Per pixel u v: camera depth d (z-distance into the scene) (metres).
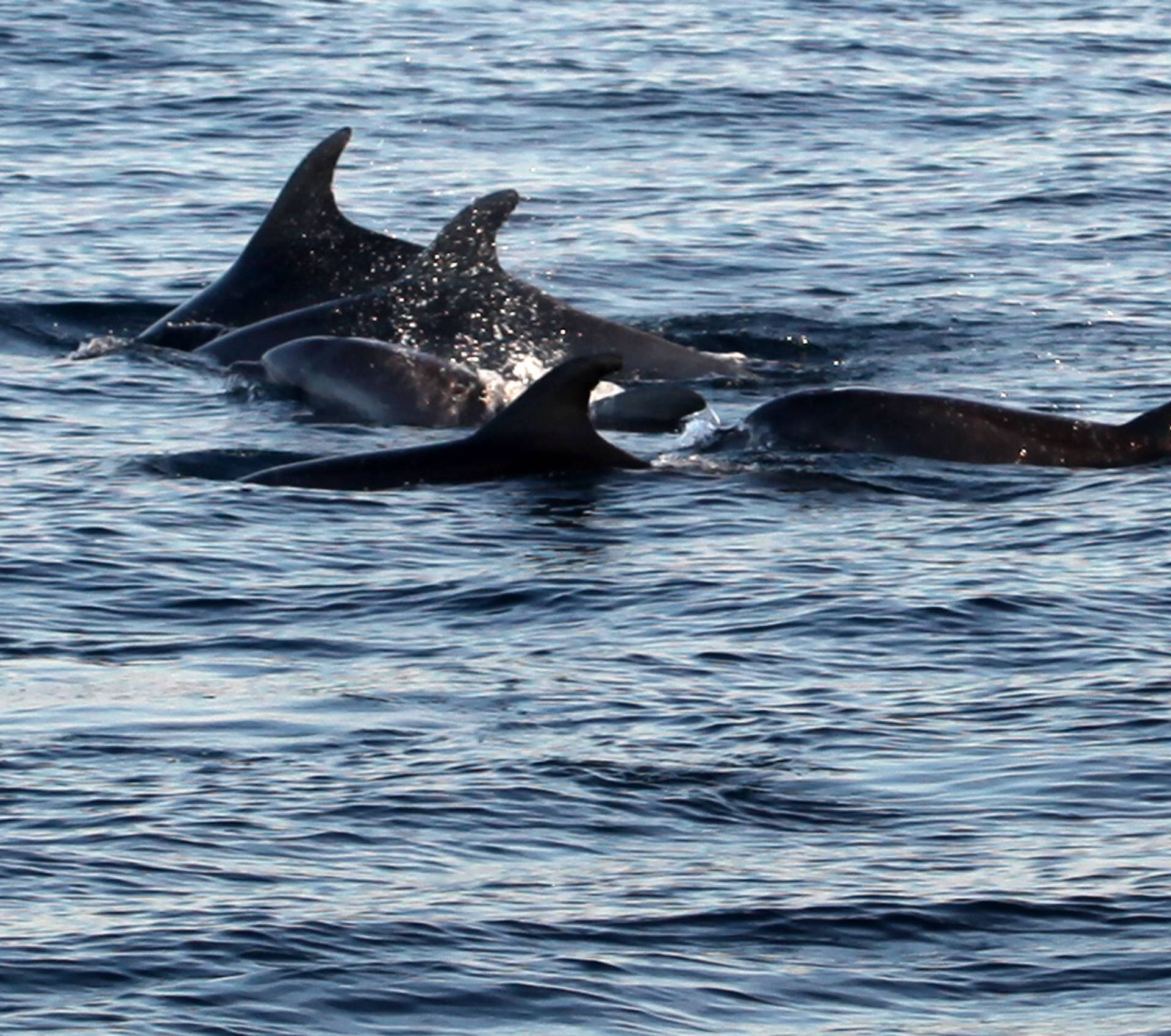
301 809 38.03
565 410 62.31
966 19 161.00
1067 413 72.12
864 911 34.09
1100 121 127.38
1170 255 97.69
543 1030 30.25
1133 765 40.09
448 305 79.56
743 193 109.50
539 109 127.81
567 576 52.59
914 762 40.53
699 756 40.78
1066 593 50.88
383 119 125.19
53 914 33.53
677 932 33.41
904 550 54.72
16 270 92.12
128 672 46.03
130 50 141.62
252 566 53.69
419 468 61.38
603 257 96.56
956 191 110.12
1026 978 32.00
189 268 93.88
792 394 65.69
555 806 38.38
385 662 46.69
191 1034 29.73
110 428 68.56
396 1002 30.91
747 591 51.31
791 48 147.12
